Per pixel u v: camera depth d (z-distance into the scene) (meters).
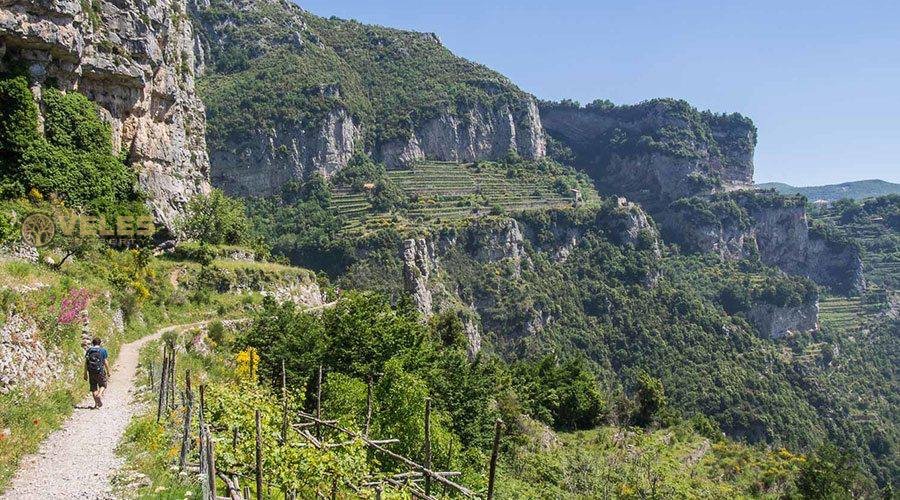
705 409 124.56
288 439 16.33
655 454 48.59
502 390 55.28
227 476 13.86
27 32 49.28
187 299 54.31
